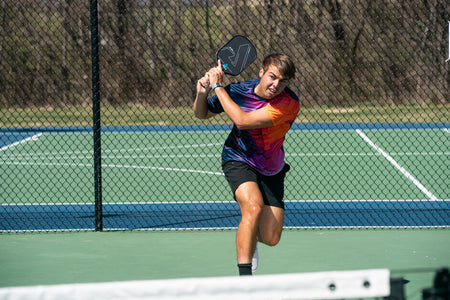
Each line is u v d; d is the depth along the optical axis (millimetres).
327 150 31984
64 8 48688
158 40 46906
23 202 19531
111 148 32938
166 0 48969
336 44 49000
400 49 48625
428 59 48062
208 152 31328
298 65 48312
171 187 22016
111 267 12344
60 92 48312
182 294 4441
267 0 48750
